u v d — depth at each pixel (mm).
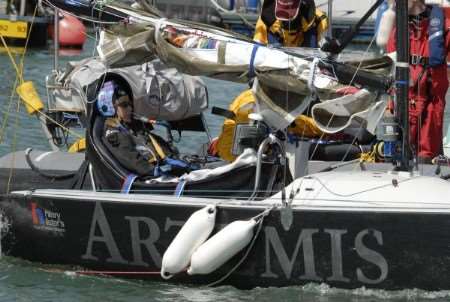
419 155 33688
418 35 33500
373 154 32625
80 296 27688
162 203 27781
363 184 27359
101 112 30312
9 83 62938
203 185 28766
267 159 28594
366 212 26250
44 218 29625
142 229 28125
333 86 27375
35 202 29703
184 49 28281
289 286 27328
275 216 26922
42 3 31891
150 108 34000
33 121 50062
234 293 27500
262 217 26984
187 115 34938
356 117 27672
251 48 27766
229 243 26828
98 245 28859
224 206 27297
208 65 27984
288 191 27703
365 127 29016
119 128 30219
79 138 40531
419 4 33375
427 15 33406
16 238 30359
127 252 28484
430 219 25906
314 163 32312
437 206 26375
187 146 45688
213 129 50031
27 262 30438
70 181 31656
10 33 90938
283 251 27031
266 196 28219
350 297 26703
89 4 29312
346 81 27312
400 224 26078
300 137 32594
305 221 26703
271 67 27531
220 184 28594
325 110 27750
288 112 27891
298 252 26922
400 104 27766
